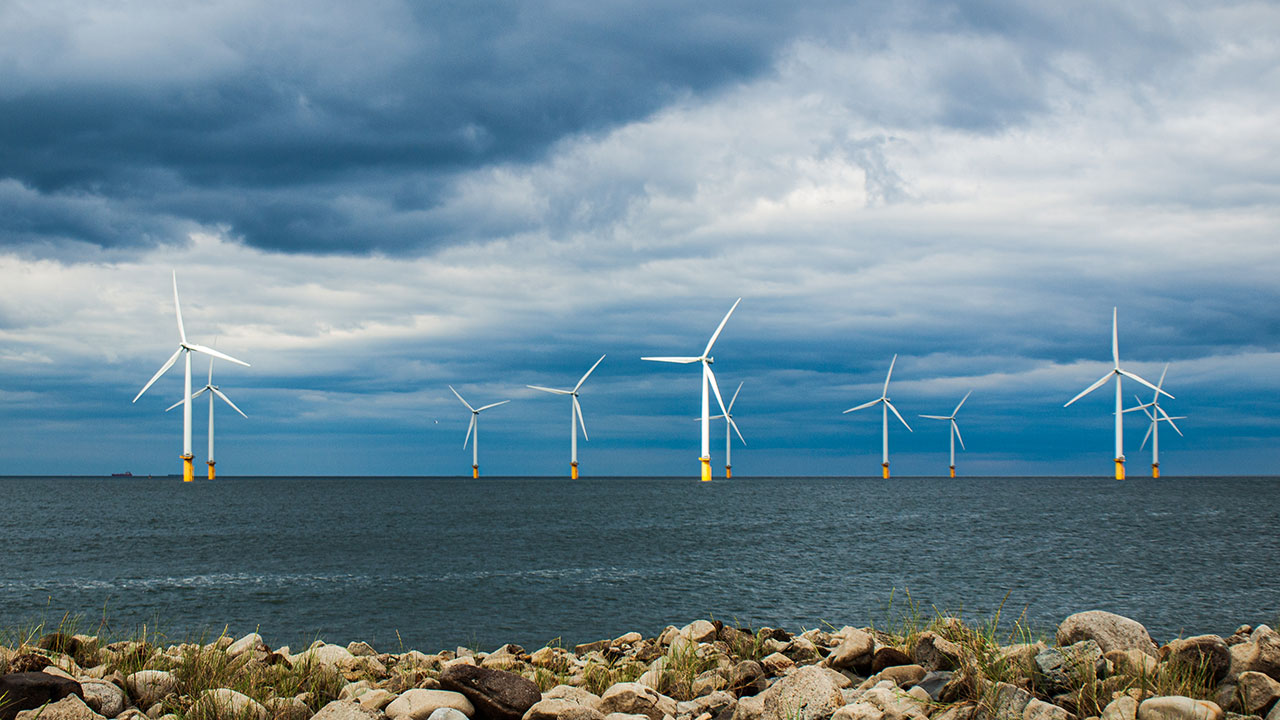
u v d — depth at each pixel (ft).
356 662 55.98
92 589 174.29
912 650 47.57
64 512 475.31
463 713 38.17
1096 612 40.78
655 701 39.81
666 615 134.92
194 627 130.00
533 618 133.80
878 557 225.76
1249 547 253.65
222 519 413.18
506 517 425.28
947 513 453.17
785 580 176.76
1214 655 33.96
